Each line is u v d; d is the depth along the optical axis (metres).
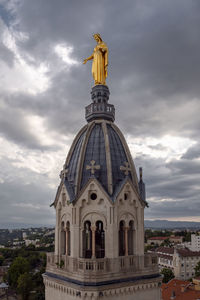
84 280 30.30
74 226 33.78
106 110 40.69
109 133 38.75
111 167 35.62
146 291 33.12
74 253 33.19
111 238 32.31
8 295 161.50
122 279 31.78
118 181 35.59
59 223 36.88
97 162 36.12
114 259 31.86
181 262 188.38
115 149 37.53
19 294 155.00
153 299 33.44
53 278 34.41
